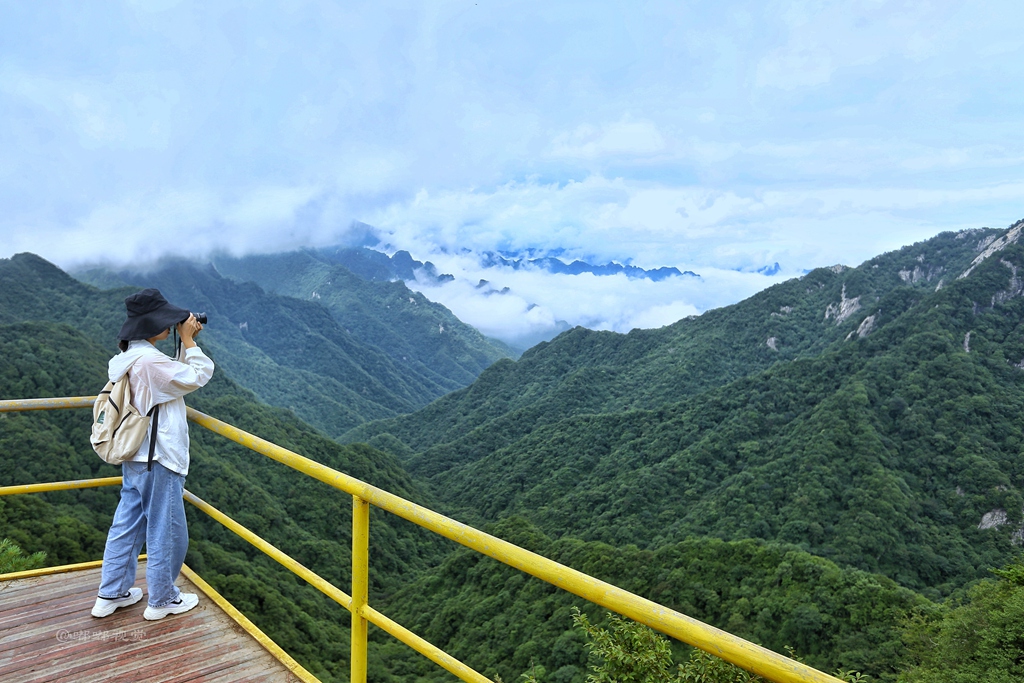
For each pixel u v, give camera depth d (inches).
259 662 98.5
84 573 126.4
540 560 57.8
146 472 105.2
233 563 1616.6
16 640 101.9
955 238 6067.9
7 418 1871.3
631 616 50.5
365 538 80.4
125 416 103.0
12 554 240.7
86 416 2064.5
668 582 1359.5
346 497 2662.4
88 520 1569.9
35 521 1240.2
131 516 109.8
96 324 5162.4
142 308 106.1
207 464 2255.2
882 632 999.0
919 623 938.7
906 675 683.4
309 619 1496.1
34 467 1713.8
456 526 66.6
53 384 2492.6
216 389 4409.5
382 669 1285.7
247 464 2667.3
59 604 113.9
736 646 43.8
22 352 2524.6
